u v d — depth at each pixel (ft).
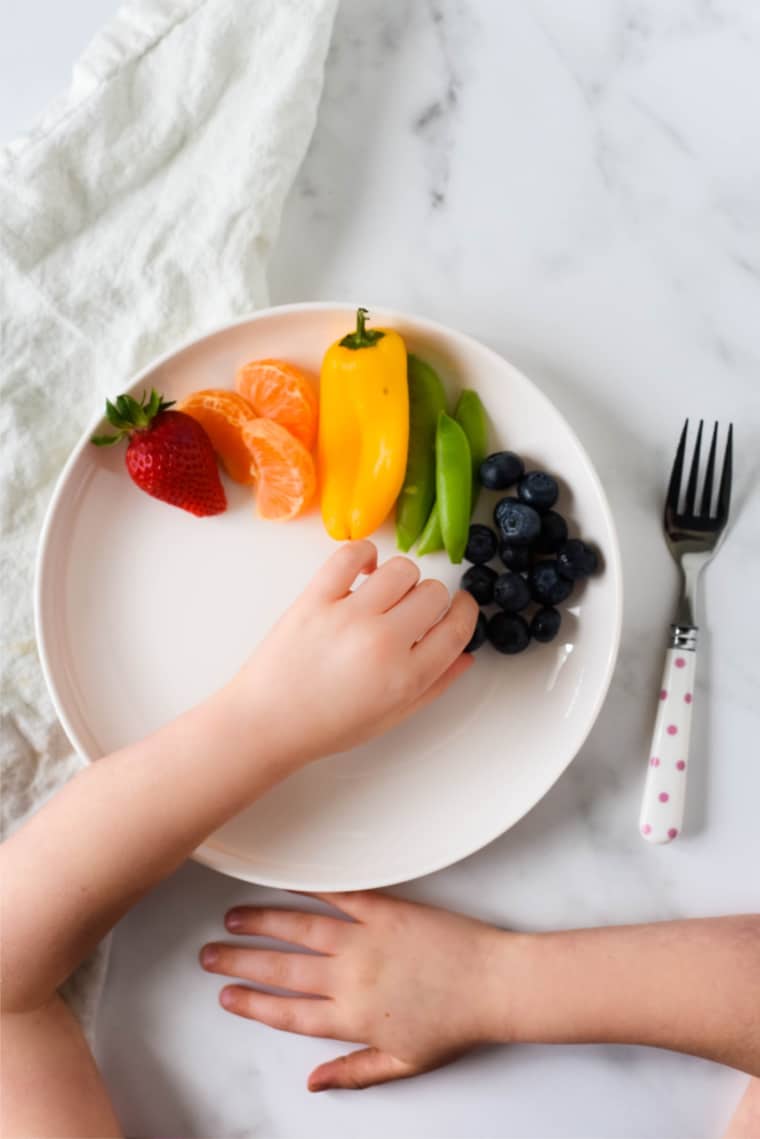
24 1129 1.95
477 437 2.00
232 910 2.11
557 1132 2.11
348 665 1.89
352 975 2.07
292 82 2.00
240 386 2.01
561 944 2.04
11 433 2.05
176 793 1.90
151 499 2.05
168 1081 2.12
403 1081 2.12
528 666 2.04
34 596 1.99
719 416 2.06
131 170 2.03
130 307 2.05
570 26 2.06
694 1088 2.10
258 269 2.04
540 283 2.06
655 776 2.04
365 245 2.08
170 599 2.06
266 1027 2.12
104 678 2.06
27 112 2.07
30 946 1.92
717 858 2.07
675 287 2.06
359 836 2.05
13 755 2.07
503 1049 2.12
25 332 2.05
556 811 2.10
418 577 1.93
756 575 2.06
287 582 2.05
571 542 1.97
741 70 2.05
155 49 2.01
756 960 1.99
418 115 2.07
